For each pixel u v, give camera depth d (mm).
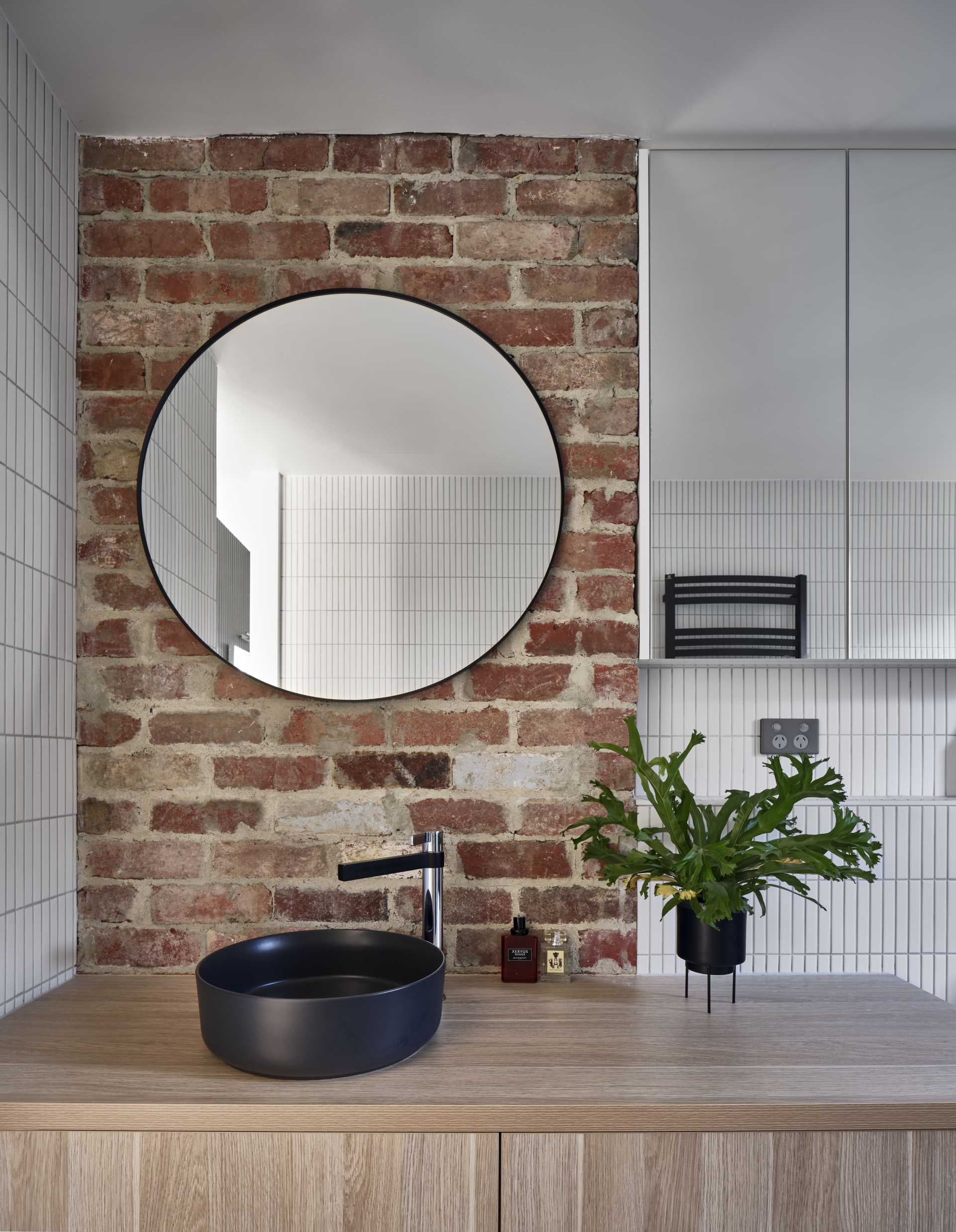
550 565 1824
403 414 1829
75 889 1776
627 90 1718
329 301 1839
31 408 1611
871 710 2002
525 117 1804
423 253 1861
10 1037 1439
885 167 1883
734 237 1865
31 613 1604
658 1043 1436
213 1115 1214
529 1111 1218
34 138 1631
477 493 1826
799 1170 1231
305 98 1739
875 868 1890
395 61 1634
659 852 1637
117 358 1829
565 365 1856
